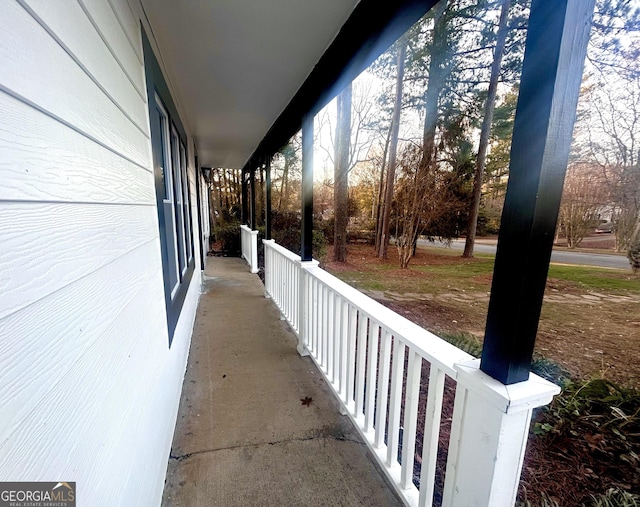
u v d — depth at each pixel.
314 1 1.60
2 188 0.47
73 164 0.71
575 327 2.12
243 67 2.40
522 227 0.79
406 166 5.49
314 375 2.54
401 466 1.38
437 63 4.76
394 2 1.41
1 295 0.46
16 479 0.47
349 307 1.88
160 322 1.63
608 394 1.74
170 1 1.58
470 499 0.98
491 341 0.89
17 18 0.52
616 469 1.53
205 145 5.81
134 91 1.34
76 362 0.68
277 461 1.66
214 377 2.50
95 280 0.81
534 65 0.73
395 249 6.09
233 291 5.16
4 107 0.48
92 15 0.88
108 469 0.84
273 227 9.88
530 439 1.72
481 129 4.33
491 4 3.77
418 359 1.27
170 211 2.44
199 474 1.57
